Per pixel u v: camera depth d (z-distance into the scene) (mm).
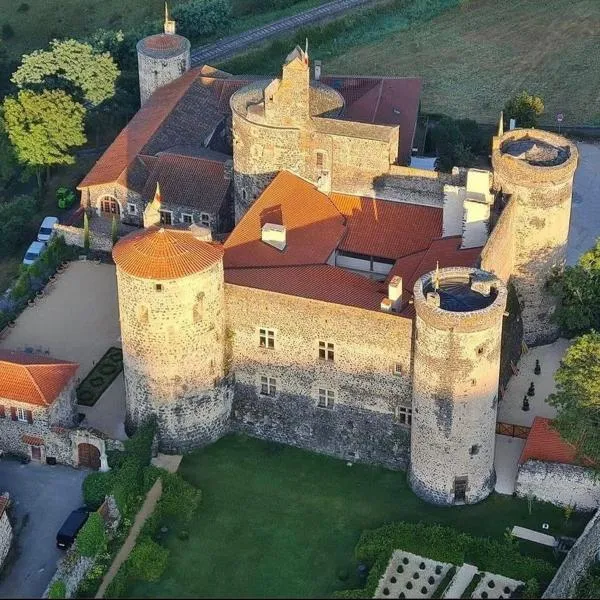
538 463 99625
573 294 114188
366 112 138750
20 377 104938
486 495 101500
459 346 93875
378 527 98812
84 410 111188
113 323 122500
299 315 102062
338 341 101875
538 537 97875
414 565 95438
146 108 148125
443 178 115000
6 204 143375
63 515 100812
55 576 90188
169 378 103125
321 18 199750
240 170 121688
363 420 104312
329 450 106938
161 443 106312
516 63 184000
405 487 103062
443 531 97188
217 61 184750
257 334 104750
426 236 115562
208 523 99312
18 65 172875
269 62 186375
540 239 113500
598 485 98750
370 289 105938
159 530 98500
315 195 118625
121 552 95625
